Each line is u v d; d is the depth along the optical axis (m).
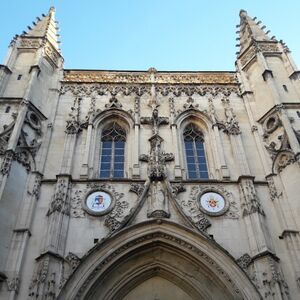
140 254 22.41
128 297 22.02
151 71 34.03
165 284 22.58
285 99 29.34
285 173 25.14
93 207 23.88
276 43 34.50
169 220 22.53
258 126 29.11
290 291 20.25
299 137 26.23
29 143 26.11
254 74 32.56
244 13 39.47
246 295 19.88
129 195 24.53
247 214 23.44
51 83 31.66
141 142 28.05
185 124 30.31
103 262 21.00
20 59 31.64
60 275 20.48
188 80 33.59
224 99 31.66
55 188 24.27
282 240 22.50
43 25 35.41
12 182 23.25
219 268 20.97
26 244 21.48
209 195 24.72
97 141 28.78
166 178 24.83
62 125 29.00
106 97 31.62
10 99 27.89
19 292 19.72
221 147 27.81
